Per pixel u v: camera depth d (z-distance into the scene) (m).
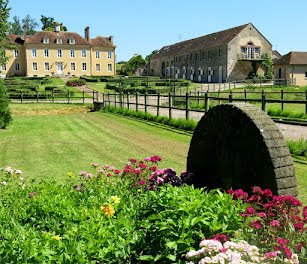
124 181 4.71
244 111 4.09
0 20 36.78
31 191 4.48
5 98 14.17
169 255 2.54
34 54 65.25
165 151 9.21
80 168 7.32
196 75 57.28
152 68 78.19
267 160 3.75
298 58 45.88
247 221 2.75
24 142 10.76
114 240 3.02
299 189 5.58
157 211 3.13
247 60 49.34
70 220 3.39
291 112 15.56
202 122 4.87
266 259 2.31
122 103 21.06
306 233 2.69
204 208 2.88
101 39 71.31
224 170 4.48
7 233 3.05
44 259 2.74
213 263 2.10
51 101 31.91
